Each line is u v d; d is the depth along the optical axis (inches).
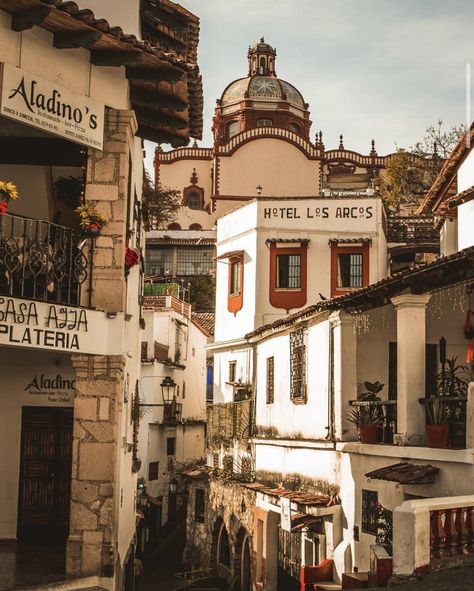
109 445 510.9
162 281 2298.2
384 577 454.3
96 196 530.9
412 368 634.8
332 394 769.6
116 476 517.3
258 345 1075.9
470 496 468.8
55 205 631.8
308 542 818.2
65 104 508.1
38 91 493.4
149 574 1387.8
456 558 449.1
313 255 1521.9
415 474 579.8
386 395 759.7
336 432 757.9
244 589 1070.4
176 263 2588.6
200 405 2155.5
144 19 622.2
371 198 1526.8
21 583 477.4
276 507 850.8
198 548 1334.9
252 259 1537.9
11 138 579.2
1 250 488.7
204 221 2940.5
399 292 657.6
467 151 1011.9
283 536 911.7
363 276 1512.1
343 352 753.0
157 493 1701.5
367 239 1512.1
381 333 767.1
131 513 792.3
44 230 609.0
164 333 1782.7
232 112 3002.0
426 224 1654.8
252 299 1526.8
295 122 3014.3
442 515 449.4
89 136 521.7
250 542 1015.0
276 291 1515.7
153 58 525.7
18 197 548.7
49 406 623.5
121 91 542.3
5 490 617.3
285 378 942.4
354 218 1523.1
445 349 751.7
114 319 523.5
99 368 517.3
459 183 1052.5
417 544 433.1
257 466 1037.2
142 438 1642.5
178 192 2770.7
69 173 629.6
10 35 481.1
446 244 1187.3
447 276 611.8
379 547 477.7
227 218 1638.8
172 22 628.1
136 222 755.4
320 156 2674.7
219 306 1640.0
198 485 1359.5
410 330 639.1
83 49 519.2
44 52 498.0
